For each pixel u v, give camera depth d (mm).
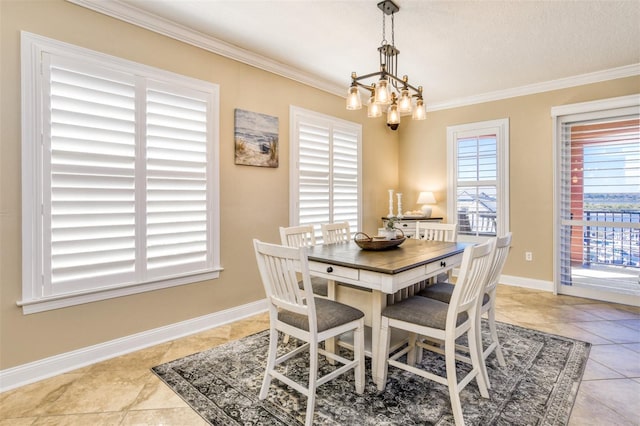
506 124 4352
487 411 1767
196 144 2855
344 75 3826
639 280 3527
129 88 2475
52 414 1767
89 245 2295
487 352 2076
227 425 1674
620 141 3635
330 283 2389
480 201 4598
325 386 2010
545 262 4121
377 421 1693
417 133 5172
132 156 2488
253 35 2883
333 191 4203
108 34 2377
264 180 3416
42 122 2111
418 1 2383
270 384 2045
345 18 2607
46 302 2131
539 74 3795
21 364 2055
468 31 2812
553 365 2256
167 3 2400
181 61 2768
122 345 2459
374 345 1993
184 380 2092
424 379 2088
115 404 1850
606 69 3623
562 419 1702
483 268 1861
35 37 2084
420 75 3822
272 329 1912
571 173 3953
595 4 2410
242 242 3229
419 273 2023
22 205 2053
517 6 2439
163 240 2670
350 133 4441
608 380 2068
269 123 3441
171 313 2730
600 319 3146
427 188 5086
